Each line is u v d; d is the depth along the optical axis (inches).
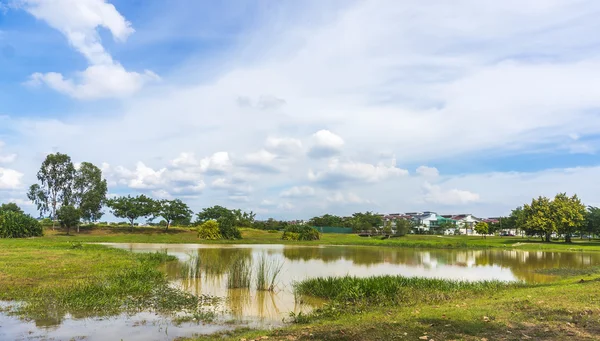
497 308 465.1
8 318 497.4
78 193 3147.1
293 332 386.9
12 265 890.7
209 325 494.3
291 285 819.4
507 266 1302.9
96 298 609.0
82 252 1302.9
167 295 667.4
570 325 370.6
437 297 626.5
